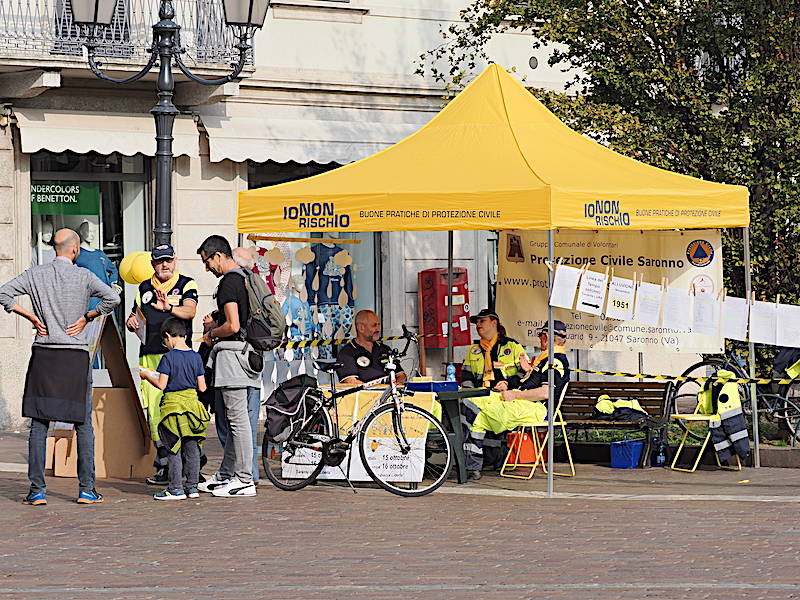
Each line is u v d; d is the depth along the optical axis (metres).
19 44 33.34
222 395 22.34
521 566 16.12
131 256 25.61
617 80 30.38
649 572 15.73
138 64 34.44
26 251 35.00
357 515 20.14
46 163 35.69
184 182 37.12
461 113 25.31
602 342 27.27
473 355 25.56
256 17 26.39
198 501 21.73
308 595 14.62
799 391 28.36
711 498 21.73
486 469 25.67
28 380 21.19
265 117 38.12
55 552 17.23
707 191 23.31
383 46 39.97
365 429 22.86
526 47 41.72
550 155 23.98
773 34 29.58
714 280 26.17
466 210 22.39
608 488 23.20
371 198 22.95
